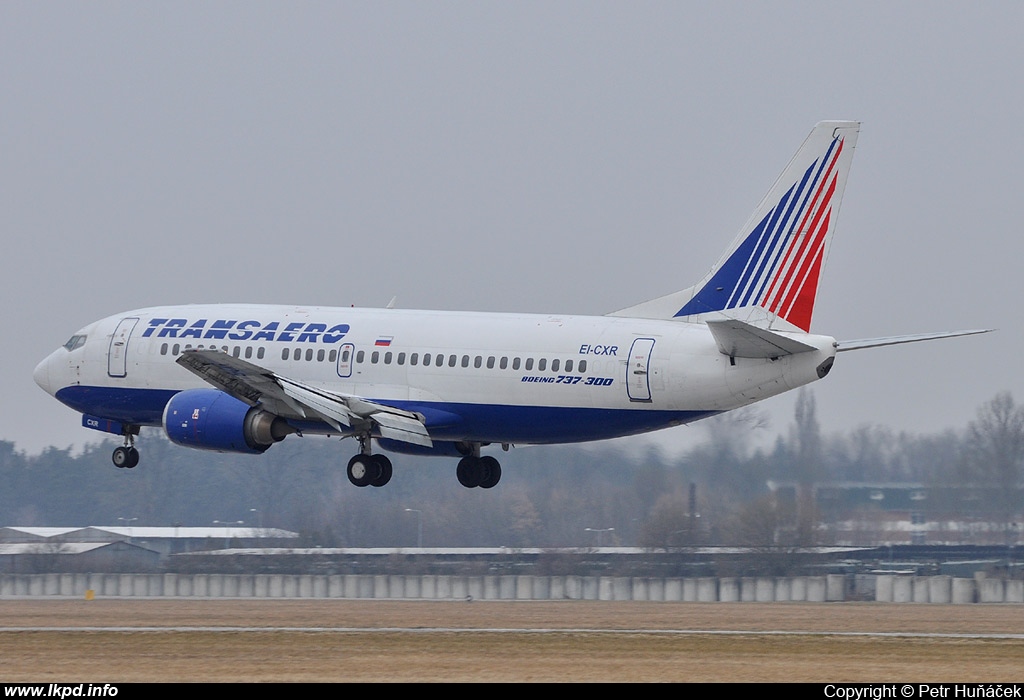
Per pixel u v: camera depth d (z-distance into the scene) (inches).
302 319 5674.2
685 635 4160.9
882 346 5027.1
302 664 3481.8
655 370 5108.3
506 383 5300.2
